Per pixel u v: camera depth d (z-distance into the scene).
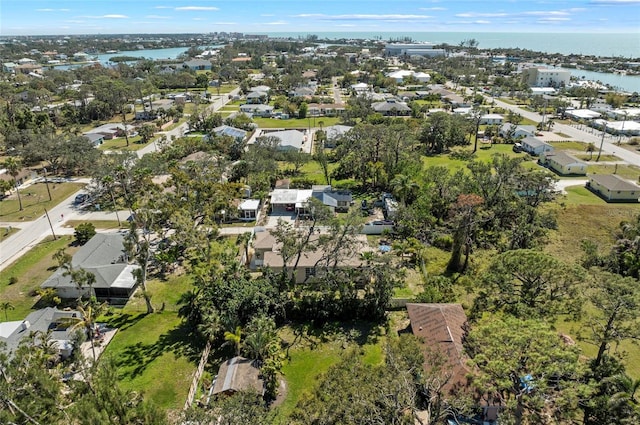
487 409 29.97
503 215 60.78
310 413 26.27
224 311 39.56
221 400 29.17
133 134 118.00
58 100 159.12
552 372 24.20
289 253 44.81
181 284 49.81
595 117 129.25
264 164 80.12
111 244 54.47
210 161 77.38
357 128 80.75
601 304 30.52
